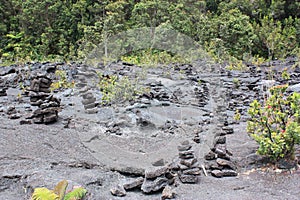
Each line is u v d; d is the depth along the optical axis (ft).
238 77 32.42
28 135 16.21
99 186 11.28
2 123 18.39
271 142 12.51
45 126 17.66
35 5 86.99
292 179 11.55
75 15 88.22
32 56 67.46
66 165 12.85
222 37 71.72
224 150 13.08
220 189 11.05
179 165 11.96
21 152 14.06
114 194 10.68
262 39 72.74
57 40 85.30
